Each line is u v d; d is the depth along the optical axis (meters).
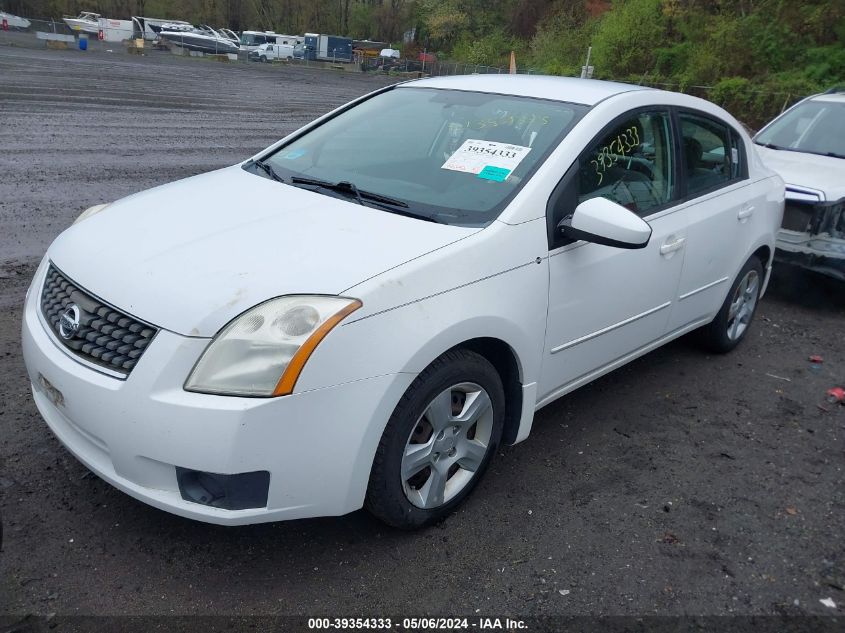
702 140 4.32
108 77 23.95
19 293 5.25
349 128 4.05
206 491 2.49
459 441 3.00
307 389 2.41
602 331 3.61
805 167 6.58
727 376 4.77
